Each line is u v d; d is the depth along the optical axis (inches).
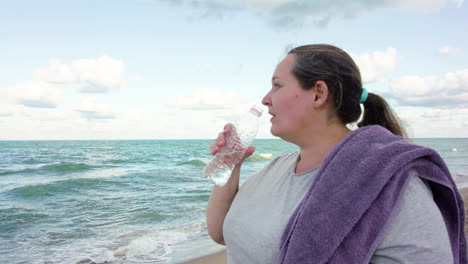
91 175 732.0
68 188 536.1
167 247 234.5
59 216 347.3
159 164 1048.8
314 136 53.0
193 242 244.8
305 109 52.1
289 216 48.7
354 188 41.8
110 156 1391.5
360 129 48.6
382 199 40.6
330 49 52.7
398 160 41.3
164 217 332.2
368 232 40.6
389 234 40.3
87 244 248.2
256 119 63.3
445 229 40.6
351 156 44.7
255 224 52.0
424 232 39.4
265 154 1344.7
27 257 222.7
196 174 745.6
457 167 910.4
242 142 62.3
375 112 56.1
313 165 52.8
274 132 55.8
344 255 40.9
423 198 40.6
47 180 650.2
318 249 41.7
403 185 40.5
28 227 303.7
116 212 361.4
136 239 255.6
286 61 54.4
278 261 45.7
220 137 63.2
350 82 51.1
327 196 43.5
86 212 364.8
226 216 58.0
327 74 50.3
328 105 51.7
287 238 45.7
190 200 425.7
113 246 240.7
